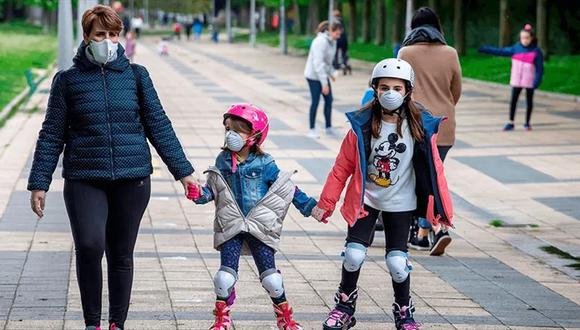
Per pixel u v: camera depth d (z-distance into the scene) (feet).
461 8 171.42
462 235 44.11
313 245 40.93
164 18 531.09
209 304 30.96
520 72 80.38
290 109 98.37
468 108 99.91
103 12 25.00
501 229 45.52
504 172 60.85
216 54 221.66
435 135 26.99
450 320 29.89
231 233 26.53
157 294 32.04
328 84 75.97
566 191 54.90
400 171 27.09
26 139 71.36
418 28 39.75
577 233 44.75
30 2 305.94
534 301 32.60
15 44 224.33
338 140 74.64
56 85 25.35
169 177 56.59
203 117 89.35
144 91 25.94
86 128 25.18
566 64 141.59
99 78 25.31
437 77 39.17
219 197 26.71
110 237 26.12
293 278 34.96
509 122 81.51
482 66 148.05
